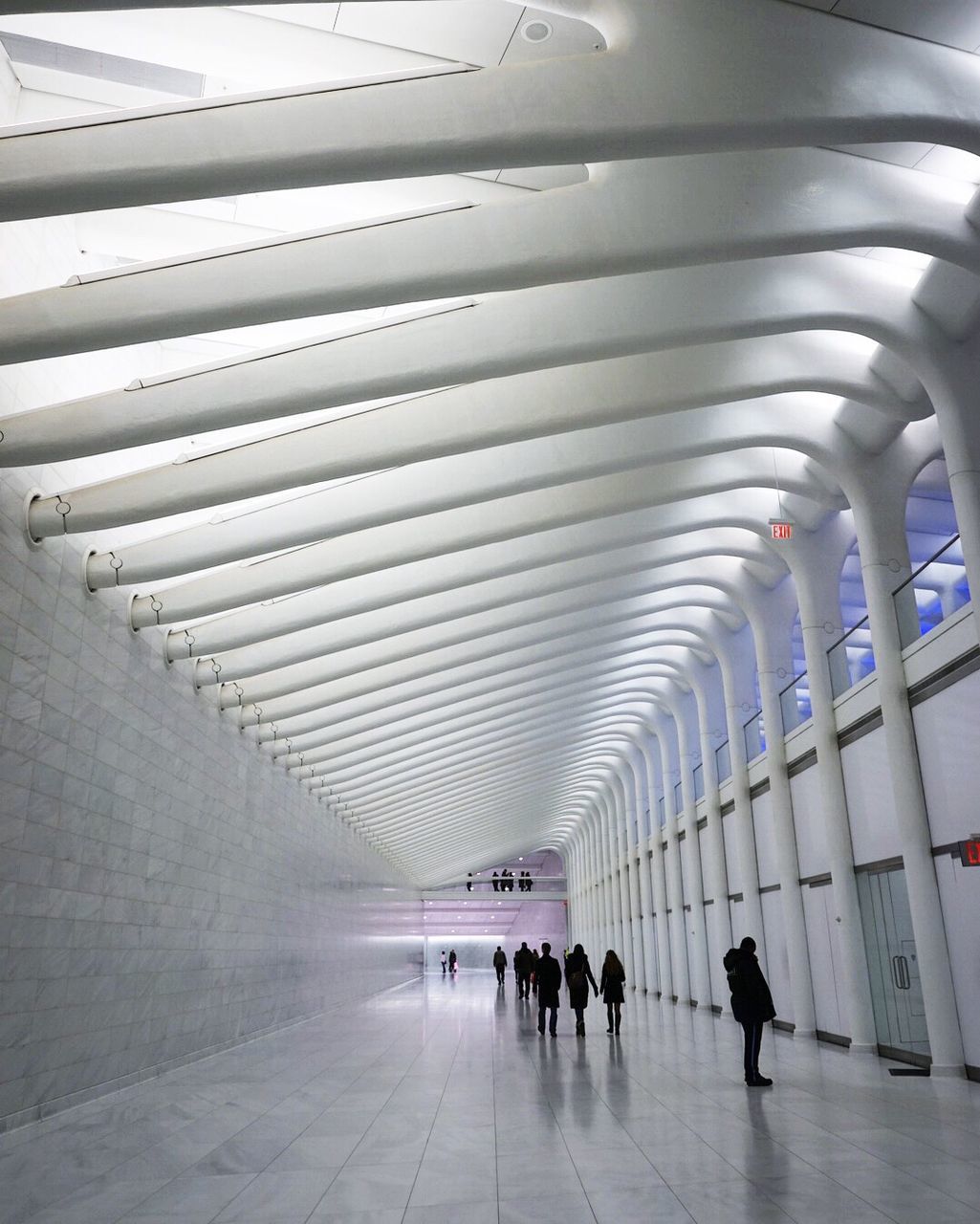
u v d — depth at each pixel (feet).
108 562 37.42
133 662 41.93
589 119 23.66
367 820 111.14
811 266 37.11
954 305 36.88
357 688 64.39
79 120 22.03
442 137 22.89
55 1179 22.26
